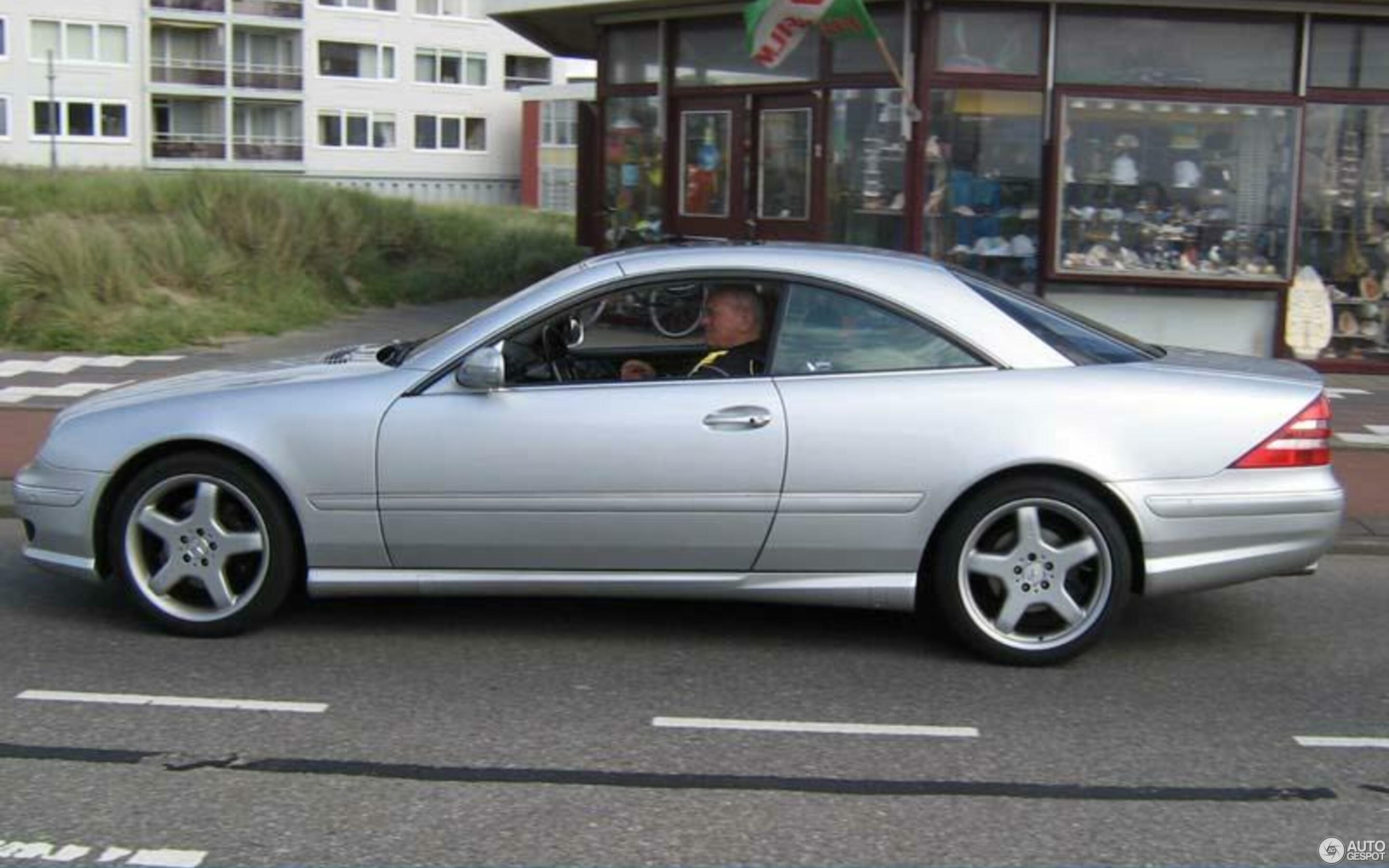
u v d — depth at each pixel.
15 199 19.95
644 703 5.36
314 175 67.31
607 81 15.65
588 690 5.49
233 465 5.85
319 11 66.12
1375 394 12.33
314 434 5.73
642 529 5.71
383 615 6.45
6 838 4.10
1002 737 5.06
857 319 5.84
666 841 4.15
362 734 4.98
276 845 4.09
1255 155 13.00
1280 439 5.74
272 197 18.58
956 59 13.01
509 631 6.26
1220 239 13.11
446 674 5.65
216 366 13.30
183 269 16.66
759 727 5.12
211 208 18.20
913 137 13.07
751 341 5.88
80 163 59.75
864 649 6.09
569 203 71.38
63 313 14.66
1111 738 5.08
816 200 13.84
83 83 60.34
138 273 16.11
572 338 6.18
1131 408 5.68
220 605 5.97
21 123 59.06
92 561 6.00
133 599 5.99
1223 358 6.34
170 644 5.97
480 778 4.60
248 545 5.90
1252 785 4.66
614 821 4.29
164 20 62.12
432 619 6.40
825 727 5.13
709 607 6.68
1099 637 5.79
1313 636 6.45
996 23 12.95
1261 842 4.22
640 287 5.96
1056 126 12.95
